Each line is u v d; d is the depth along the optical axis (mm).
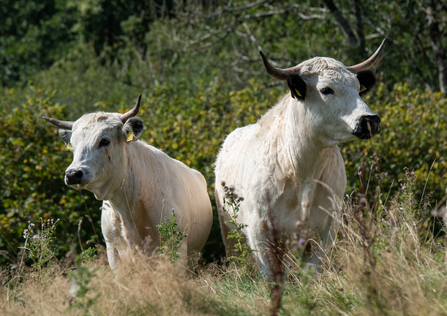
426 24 25844
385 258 6621
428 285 6227
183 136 15469
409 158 15250
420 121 15797
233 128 15547
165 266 6750
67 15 56062
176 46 30094
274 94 19453
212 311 6316
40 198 15086
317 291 6891
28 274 8359
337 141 8172
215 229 14375
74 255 6965
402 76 26312
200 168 14680
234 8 26625
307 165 8656
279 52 29406
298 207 8930
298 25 27891
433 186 14281
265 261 8961
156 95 19547
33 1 60312
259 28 28266
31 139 15812
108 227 9891
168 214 9633
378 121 7707
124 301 6445
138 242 9648
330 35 26953
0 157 15102
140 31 43562
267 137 9328
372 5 26109
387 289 6031
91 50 41500
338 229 8961
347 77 8180
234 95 18141
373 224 7254
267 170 9039
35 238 8766
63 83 39781
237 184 9844
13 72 55094
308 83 8312
